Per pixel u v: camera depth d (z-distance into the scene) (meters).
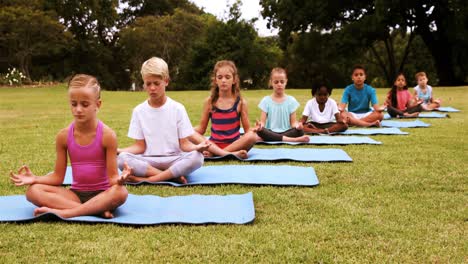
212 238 2.63
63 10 36.41
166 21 37.53
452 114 9.35
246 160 4.87
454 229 2.79
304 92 18.25
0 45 30.38
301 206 3.25
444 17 24.64
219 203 3.26
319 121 7.02
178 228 2.81
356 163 4.67
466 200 3.38
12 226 2.85
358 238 2.65
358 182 3.91
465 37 23.91
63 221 2.92
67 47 34.34
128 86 42.44
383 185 3.80
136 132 4.29
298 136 6.22
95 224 2.88
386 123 7.96
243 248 2.49
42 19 28.92
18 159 4.90
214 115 5.43
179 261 2.35
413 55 36.72
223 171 4.29
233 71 5.37
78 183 3.20
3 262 2.33
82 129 3.15
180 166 3.87
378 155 5.06
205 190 3.72
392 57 32.31
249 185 3.85
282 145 5.95
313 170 4.31
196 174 4.19
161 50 37.50
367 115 7.67
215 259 2.37
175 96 17.05
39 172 4.33
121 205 3.21
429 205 3.26
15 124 8.21
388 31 26.41
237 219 2.92
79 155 3.17
